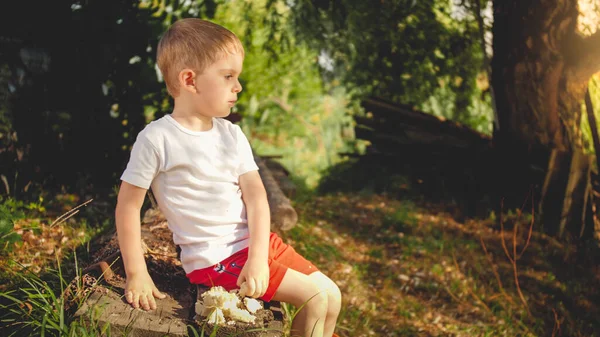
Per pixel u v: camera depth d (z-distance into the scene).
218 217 2.58
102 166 6.27
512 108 7.82
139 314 2.43
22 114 5.69
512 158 7.83
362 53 9.18
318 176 11.79
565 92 7.65
